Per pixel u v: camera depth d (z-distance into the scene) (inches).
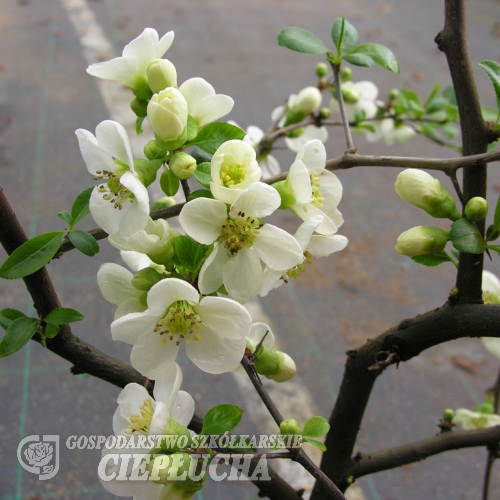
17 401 23.0
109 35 48.2
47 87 39.8
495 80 11.3
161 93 10.2
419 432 24.8
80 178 31.9
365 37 52.4
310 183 10.4
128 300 10.9
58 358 24.9
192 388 24.4
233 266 10.1
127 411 10.2
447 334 11.5
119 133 10.0
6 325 11.3
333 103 19.1
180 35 49.4
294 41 13.0
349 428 13.5
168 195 10.9
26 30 48.5
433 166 11.2
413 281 31.1
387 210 35.4
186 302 9.9
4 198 10.7
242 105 39.9
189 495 10.1
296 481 21.8
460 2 11.6
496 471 23.9
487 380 27.0
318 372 26.1
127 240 10.1
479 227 11.3
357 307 29.4
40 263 10.3
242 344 9.9
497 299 13.7
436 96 20.1
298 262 9.9
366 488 22.9
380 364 11.8
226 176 10.0
